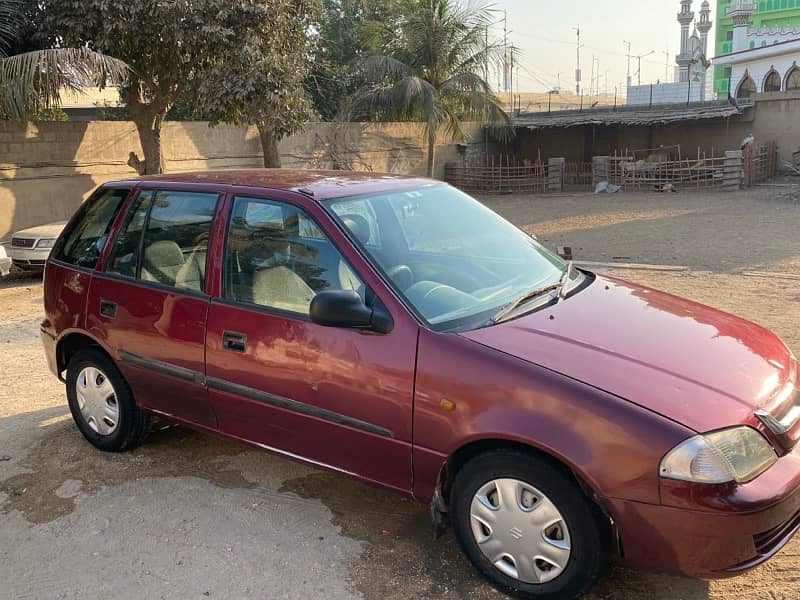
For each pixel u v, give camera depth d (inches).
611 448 108.1
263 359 144.6
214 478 170.2
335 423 136.6
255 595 126.3
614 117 1101.7
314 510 154.3
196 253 160.2
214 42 523.5
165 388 165.3
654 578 126.8
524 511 117.4
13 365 273.1
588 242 551.5
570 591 115.0
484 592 123.9
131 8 499.8
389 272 136.6
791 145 1021.8
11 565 138.7
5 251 489.4
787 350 142.3
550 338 125.3
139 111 597.6
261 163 810.8
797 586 123.3
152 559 138.2
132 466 177.2
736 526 104.6
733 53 1418.6
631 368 117.5
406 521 148.8
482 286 145.1
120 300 170.7
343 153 923.4
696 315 145.9
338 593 126.1
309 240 144.3
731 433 108.2
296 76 583.8
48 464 179.9
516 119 1205.1
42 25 518.9
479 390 118.5
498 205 889.5
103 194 187.5
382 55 888.3
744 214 676.7
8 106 467.5
